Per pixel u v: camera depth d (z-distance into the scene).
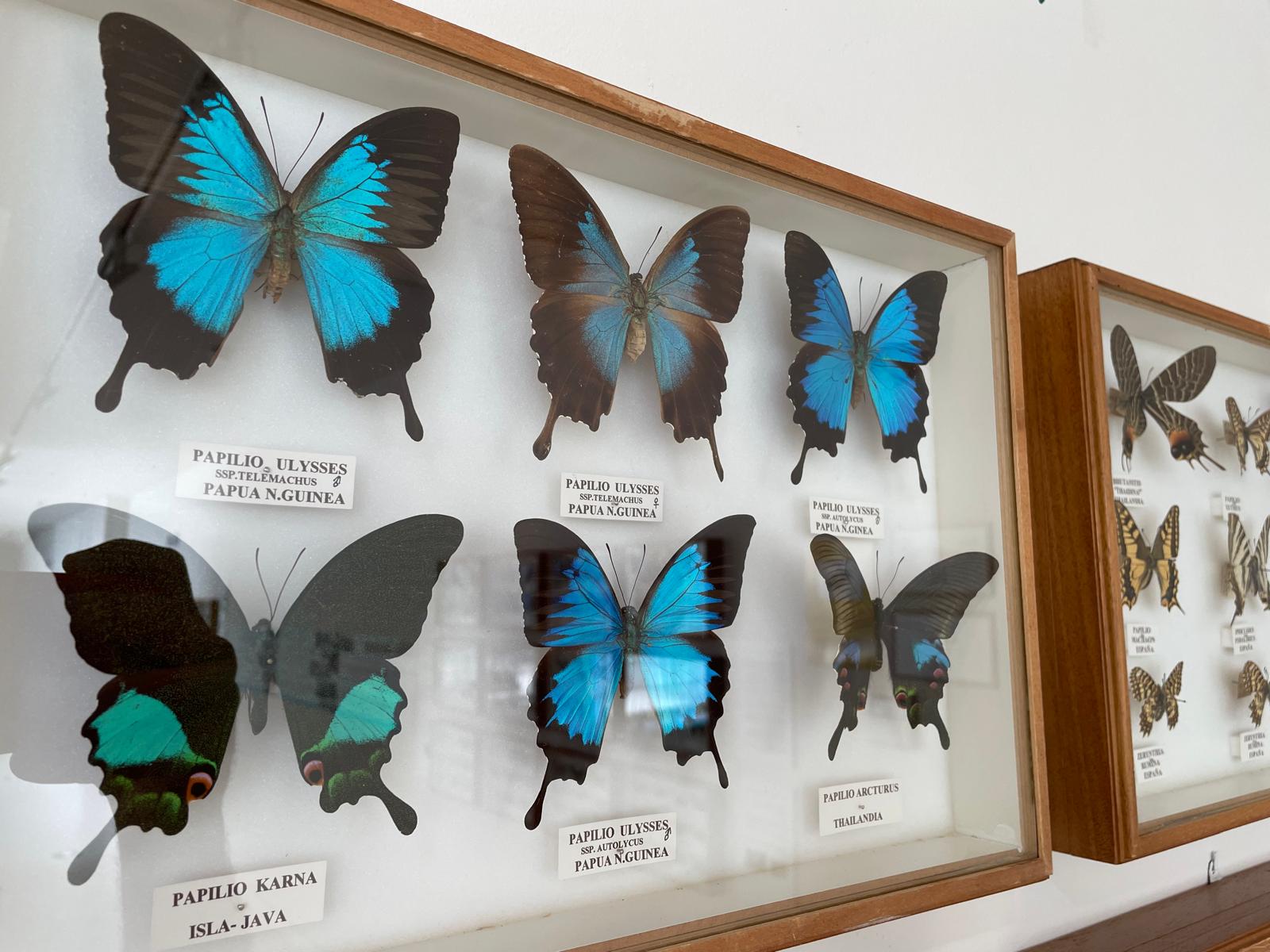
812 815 0.35
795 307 0.38
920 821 0.38
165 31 0.25
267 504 0.26
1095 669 0.43
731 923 0.31
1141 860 0.52
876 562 0.39
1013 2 0.55
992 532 0.40
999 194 0.53
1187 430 0.51
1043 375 0.46
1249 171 0.69
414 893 0.27
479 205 0.31
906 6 0.50
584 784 0.31
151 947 0.23
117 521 0.24
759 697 0.35
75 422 0.24
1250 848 0.59
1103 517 0.44
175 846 0.24
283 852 0.26
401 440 0.29
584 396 0.32
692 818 0.33
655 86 0.40
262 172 0.27
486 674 0.29
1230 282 0.66
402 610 0.27
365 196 0.28
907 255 0.41
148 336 0.25
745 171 0.35
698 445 0.35
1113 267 0.58
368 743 0.26
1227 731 0.50
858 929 0.36
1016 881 0.37
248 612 0.26
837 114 0.46
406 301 0.29
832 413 0.39
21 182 0.24
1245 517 0.54
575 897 0.30
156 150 0.25
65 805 0.23
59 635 0.23
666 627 0.33
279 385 0.27
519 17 0.37
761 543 0.36
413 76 0.28
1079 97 0.58
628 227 0.34
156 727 0.24
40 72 0.25
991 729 0.39
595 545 0.32
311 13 0.26
